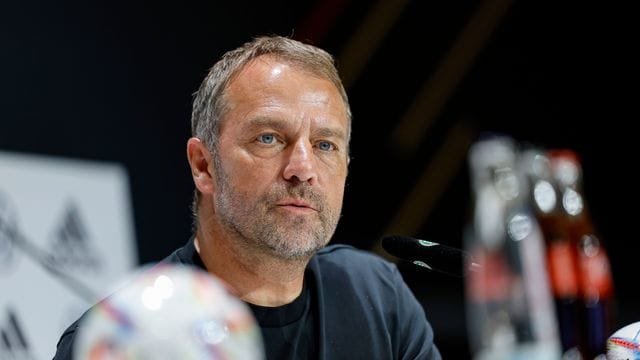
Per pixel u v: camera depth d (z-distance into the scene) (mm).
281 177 3428
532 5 11016
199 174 3699
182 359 1914
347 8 10688
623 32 10758
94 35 8273
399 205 10445
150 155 8461
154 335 1919
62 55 8055
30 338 6930
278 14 9570
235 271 3658
